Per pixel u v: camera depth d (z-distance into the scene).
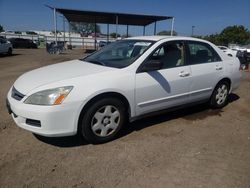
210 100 5.10
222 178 2.86
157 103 3.99
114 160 3.16
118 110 3.62
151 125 4.30
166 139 3.78
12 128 4.00
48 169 2.93
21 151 3.31
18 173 2.84
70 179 2.76
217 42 63.84
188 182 2.77
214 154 3.39
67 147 3.45
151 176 2.86
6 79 8.26
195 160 3.21
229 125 4.43
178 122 4.48
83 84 3.27
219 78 4.93
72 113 3.21
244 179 2.86
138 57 3.82
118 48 4.46
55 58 17.69
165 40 4.18
